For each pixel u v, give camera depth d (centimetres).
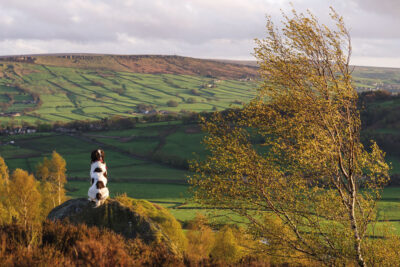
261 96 1462
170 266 716
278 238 1392
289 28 1366
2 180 5050
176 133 15075
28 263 561
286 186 1430
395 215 7019
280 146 1381
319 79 1325
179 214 7325
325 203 1416
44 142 15188
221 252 2266
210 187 1428
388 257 1362
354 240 1330
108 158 13225
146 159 13112
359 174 1422
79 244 612
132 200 1994
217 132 1500
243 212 1429
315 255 1364
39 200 4709
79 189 10062
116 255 618
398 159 10538
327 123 1353
